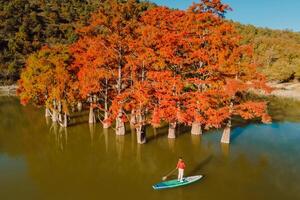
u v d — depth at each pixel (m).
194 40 39.47
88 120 55.91
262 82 38.59
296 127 52.22
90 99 52.88
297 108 73.81
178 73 41.72
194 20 41.75
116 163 34.66
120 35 42.47
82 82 43.78
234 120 56.38
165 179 30.19
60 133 47.78
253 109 37.75
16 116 63.84
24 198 26.45
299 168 33.31
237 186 28.59
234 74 40.09
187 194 26.86
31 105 80.31
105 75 42.97
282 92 106.44
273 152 38.56
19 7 175.25
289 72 117.12
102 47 43.69
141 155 37.03
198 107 37.25
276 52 136.62
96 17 43.62
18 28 165.25
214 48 39.75
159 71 38.75
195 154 37.28
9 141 44.25
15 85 135.12
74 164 34.72
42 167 33.81
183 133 46.09
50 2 193.62
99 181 29.88
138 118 45.28
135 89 39.06
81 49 51.97
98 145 41.16
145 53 37.88
